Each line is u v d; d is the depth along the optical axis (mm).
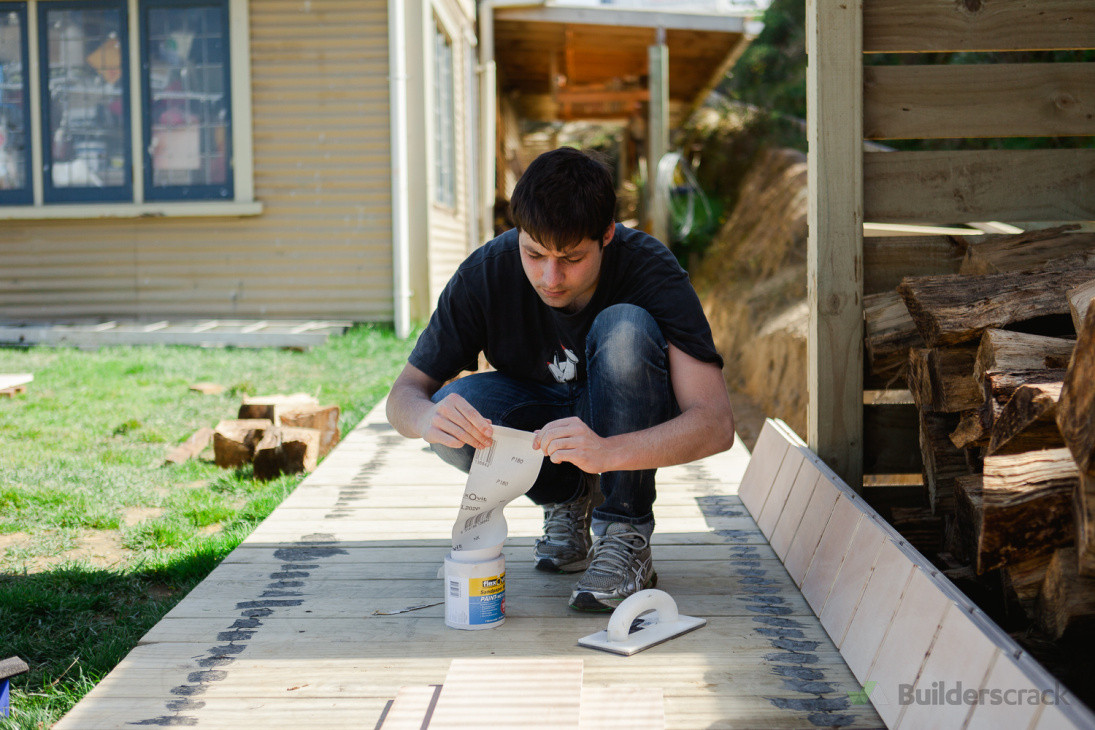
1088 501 1468
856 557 2080
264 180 8992
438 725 1591
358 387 6352
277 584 2436
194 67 8883
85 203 9016
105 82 8906
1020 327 2270
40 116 8938
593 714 1649
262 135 8953
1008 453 1787
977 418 2137
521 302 2289
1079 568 1500
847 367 2787
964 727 1405
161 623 2154
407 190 9047
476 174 13055
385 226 8992
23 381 4094
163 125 8930
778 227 10180
